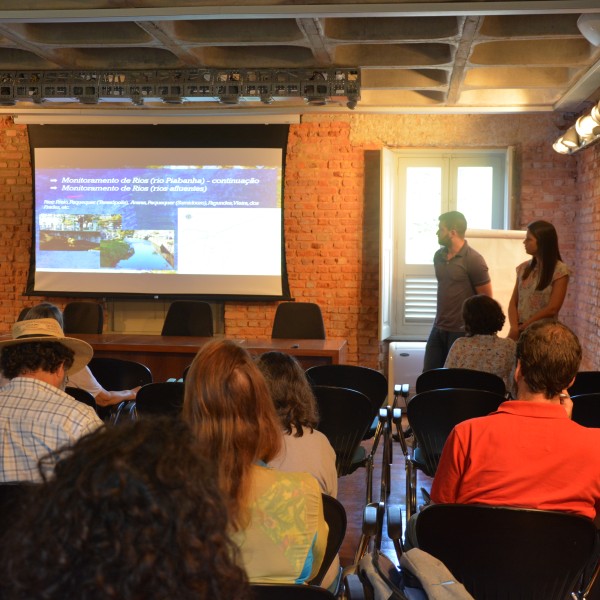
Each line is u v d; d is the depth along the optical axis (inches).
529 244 199.3
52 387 97.6
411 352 302.2
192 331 270.5
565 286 196.2
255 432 64.9
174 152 322.3
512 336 204.4
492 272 287.0
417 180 324.5
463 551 78.5
